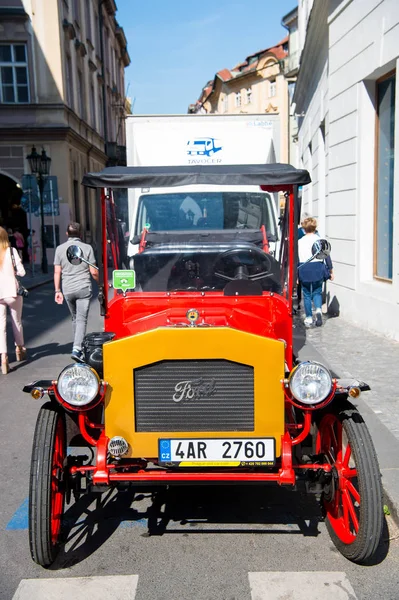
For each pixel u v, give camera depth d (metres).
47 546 3.22
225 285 4.18
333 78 10.74
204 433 3.30
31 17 24.84
